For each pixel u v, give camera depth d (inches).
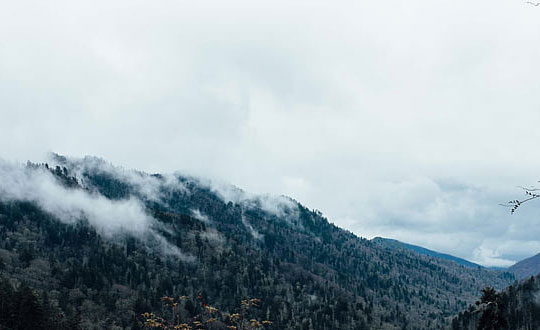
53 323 6181.1
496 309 1770.4
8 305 5693.9
